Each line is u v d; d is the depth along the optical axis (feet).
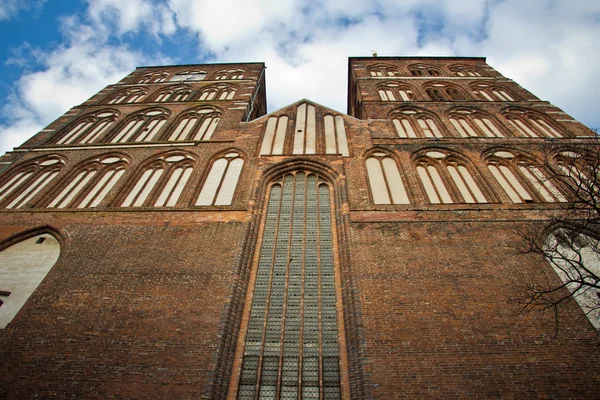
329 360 37.37
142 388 33.06
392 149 66.39
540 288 40.81
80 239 49.47
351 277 42.52
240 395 34.94
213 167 64.64
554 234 44.65
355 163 62.59
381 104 85.76
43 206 58.29
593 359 34.50
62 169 66.80
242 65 119.55
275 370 36.70
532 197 56.29
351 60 118.32
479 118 80.69
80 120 85.35
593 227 46.03
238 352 37.83
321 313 41.42
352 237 47.67
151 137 77.25
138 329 37.83
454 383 32.86
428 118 81.00
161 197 58.39
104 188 61.36
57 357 35.60
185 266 44.45
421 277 42.22
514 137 70.59
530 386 32.58
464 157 64.64
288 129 73.72
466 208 52.60
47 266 47.09
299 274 45.65
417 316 38.22
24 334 37.76
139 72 116.37
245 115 84.58
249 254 47.01
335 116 78.89
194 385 33.17
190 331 37.50
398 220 50.49
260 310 41.83
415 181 58.54
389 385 32.86
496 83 98.53
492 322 37.63
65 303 40.81
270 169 61.46
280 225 52.60
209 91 100.17
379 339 36.27
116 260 45.75
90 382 33.60
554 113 80.69
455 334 36.60
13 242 50.60
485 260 44.11
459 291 40.65
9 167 67.72
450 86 99.40
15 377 34.06
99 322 38.65
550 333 36.68
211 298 40.63
